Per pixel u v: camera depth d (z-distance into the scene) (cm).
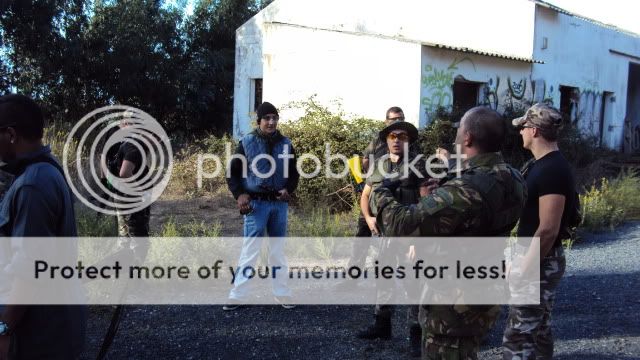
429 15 1681
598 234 921
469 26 1650
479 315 279
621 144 2162
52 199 247
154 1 1883
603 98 2091
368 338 461
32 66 1784
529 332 336
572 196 335
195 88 1916
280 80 1449
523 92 1559
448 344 281
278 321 498
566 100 1838
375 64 1288
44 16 1677
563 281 651
